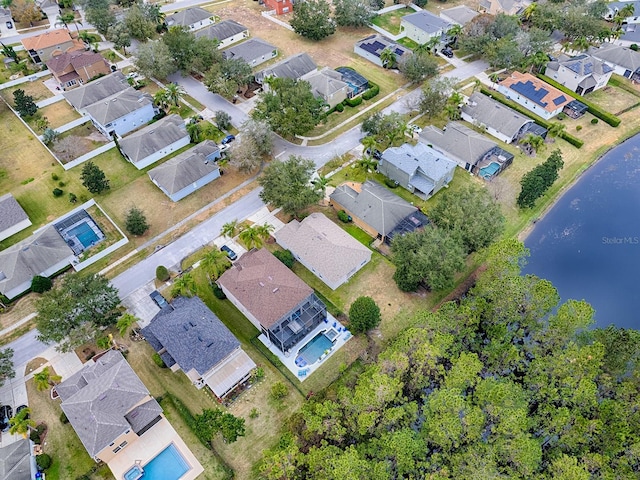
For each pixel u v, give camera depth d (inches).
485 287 2637.8
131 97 4146.2
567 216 3503.9
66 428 2388.0
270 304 2672.2
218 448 2327.8
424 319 2488.9
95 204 3506.4
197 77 4753.9
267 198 3267.7
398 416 2098.9
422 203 3469.5
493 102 4114.2
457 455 2020.2
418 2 5851.4
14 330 2819.9
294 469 2030.0
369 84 4539.9
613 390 2298.2
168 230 3339.1
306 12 5098.4
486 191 3144.7
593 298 3053.6
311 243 3034.0
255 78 4613.7
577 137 4062.5
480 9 5836.6
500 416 2070.6
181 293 2795.3
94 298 2647.6
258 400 2495.1
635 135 4124.0
